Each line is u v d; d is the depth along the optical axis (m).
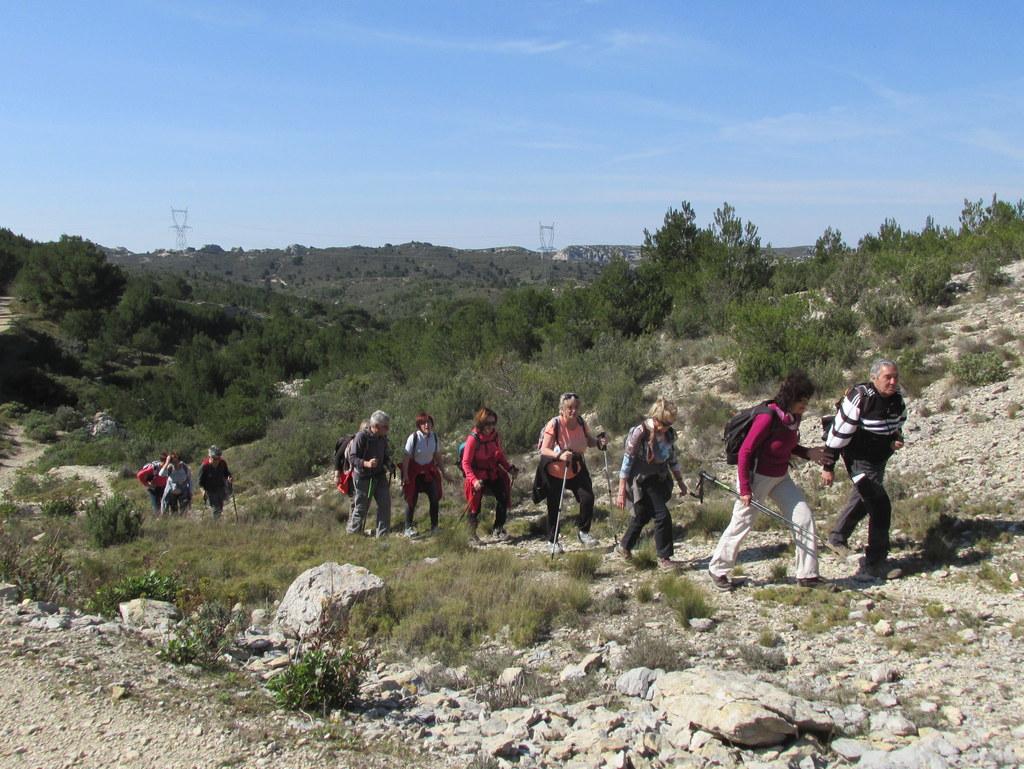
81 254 66.50
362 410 23.64
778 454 6.07
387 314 144.50
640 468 7.04
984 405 9.50
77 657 4.89
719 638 5.38
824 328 13.73
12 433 40.12
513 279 199.38
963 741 3.69
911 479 7.85
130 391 47.31
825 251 24.45
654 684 4.62
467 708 4.66
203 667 5.04
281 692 4.51
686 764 3.67
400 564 8.19
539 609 6.19
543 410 15.03
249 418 26.62
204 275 185.38
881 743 3.76
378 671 5.43
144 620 6.03
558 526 8.55
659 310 20.91
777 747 3.78
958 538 6.50
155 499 14.88
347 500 13.14
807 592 5.96
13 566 7.05
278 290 189.38
